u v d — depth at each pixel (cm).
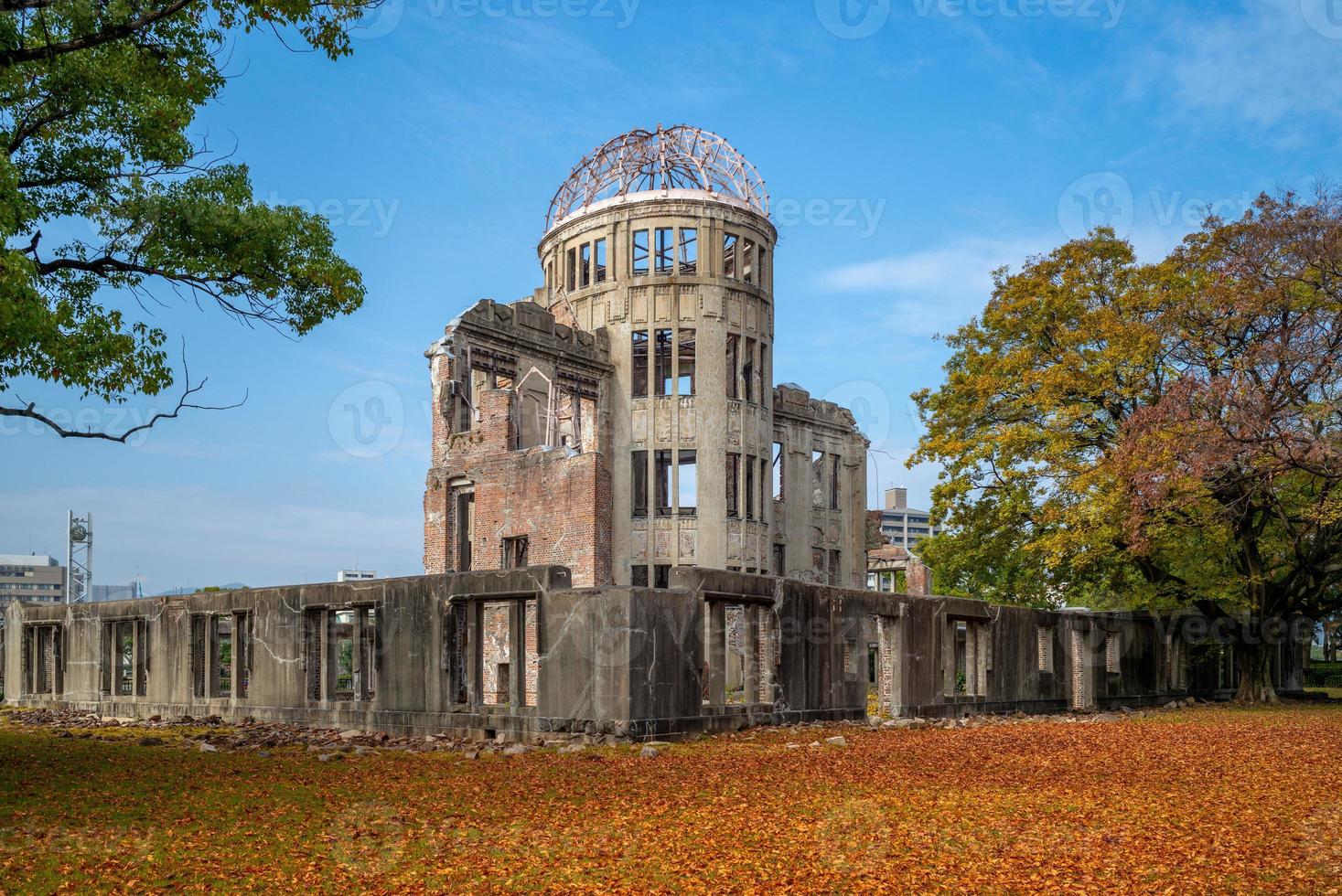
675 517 3922
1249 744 1973
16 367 1535
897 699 2570
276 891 863
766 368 4225
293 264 1838
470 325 3441
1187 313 3112
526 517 3127
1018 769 1573
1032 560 3472
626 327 4022
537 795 1297
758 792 1325
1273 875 918
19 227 1454
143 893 853
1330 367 2697
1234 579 3209
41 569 14012
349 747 1931
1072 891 865
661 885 877
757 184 4316
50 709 3175
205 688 2756
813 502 4738
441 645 2223
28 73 1683
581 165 4347
